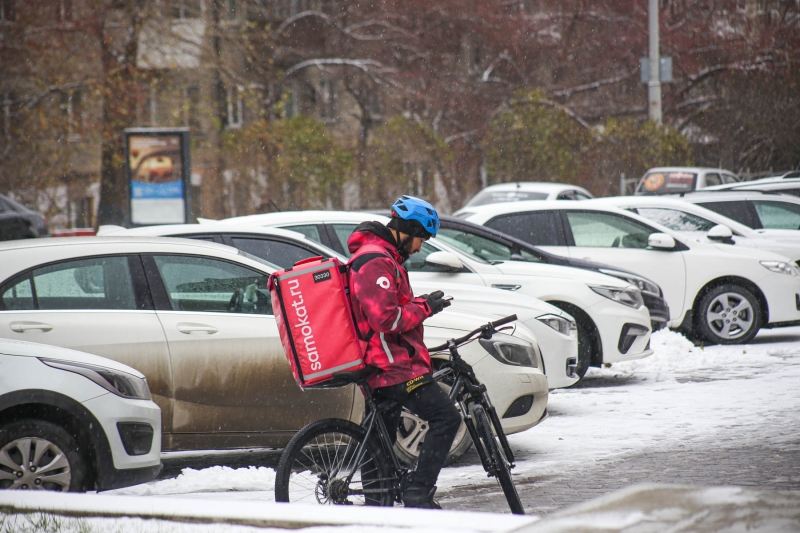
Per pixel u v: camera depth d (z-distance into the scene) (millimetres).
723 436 23875
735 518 7121
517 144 101000
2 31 85562
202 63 92250
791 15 128250
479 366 21516
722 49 127688
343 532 10672
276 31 117875
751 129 126125
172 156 50438
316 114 123812
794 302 39625
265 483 20109
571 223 39969
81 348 19734
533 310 26875
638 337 32156
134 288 20531
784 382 30953
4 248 20312
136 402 18078
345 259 27000
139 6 87750
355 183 97312
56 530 11914
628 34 132625
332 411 21047
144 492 19609
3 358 17359
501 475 16031
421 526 10453
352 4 122125
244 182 90500
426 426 19969
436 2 122562
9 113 87812
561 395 30828
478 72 129500
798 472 20062
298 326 15070
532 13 133750
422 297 15414
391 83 121375
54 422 17562
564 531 7008
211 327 20562
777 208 47844
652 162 102000
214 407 20453
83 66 91438
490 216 40062
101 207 89562
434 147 100625
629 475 20359
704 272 39375
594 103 131500
